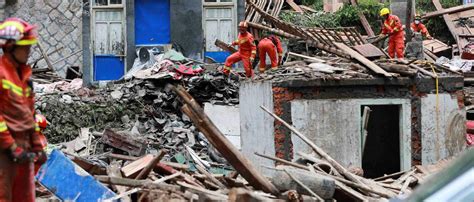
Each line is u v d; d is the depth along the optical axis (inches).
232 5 1123.9
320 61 676.1
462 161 192.4
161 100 949.8
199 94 956.6
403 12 1274.6
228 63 949.8
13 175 318.3
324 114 605.9
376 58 693.3
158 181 431.5
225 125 893.8
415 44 1008.9
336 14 1417.3
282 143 603.5
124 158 575.8
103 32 1128.8
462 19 1384.1
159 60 1037.8
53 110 933.2
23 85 318.7
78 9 1307.8
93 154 765.9
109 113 940.0
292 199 377.1
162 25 1130.0
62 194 386.6
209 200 366.0
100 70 1127.0
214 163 774.5
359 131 609.3
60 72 1302.9
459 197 185.9
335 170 471.2
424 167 516.1
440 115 619.8
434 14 1395.2
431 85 618.5
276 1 1395.2
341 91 608.7
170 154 847.1
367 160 726.5
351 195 413.7
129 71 1101.1
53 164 388.8
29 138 324.2
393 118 720.3
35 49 1307.8
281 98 605.3
